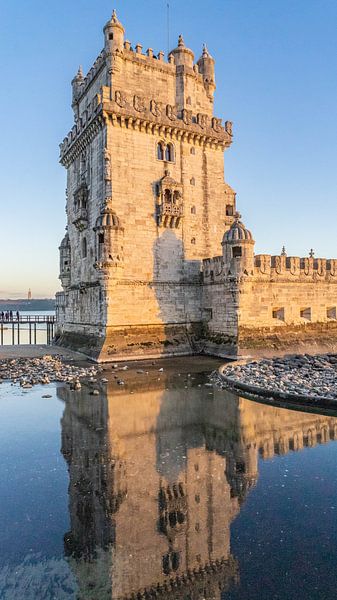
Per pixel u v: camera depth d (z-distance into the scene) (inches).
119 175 1434.5
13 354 1499.8
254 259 1425.9
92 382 1003.9
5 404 807.1
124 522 386.9
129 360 1355.8
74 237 1788.9
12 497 438.9
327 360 1268.5
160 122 1494.8
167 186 1493.6
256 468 506.6
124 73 1493.6
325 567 319.0
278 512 403.2
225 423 679.7
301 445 582.6
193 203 1603.1
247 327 1386.6
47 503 425.4
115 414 733.9
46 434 634.8
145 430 649.0
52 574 315.3
